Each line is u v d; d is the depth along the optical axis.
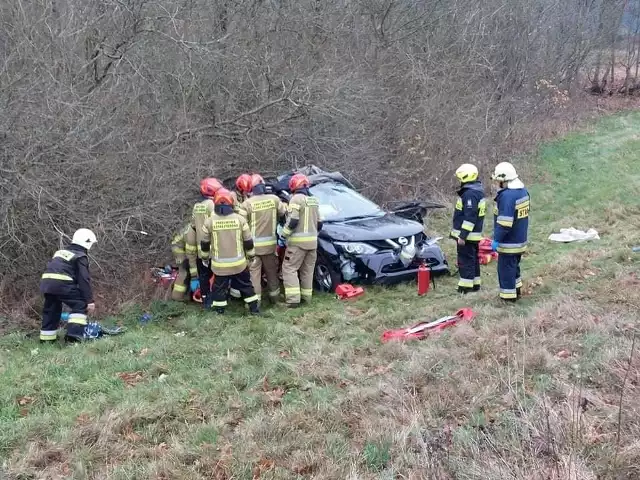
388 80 14.76
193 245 7.70
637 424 3.93
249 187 7.86
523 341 5.54
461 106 15.78
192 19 10.98
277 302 7.73
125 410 4.75
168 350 6.21
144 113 9.39
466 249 7.56
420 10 16.06
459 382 4.88
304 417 4.60
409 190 13.54
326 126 12.17
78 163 7.53
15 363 5.98
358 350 6.02
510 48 19.30
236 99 11.13
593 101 27.66
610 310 6.40
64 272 6.64
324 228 8.11
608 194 12.98
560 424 3.94
